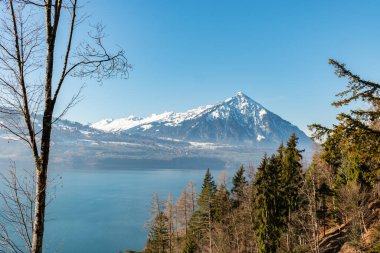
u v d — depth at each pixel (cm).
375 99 1007
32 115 580
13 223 566
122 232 10750
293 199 4312
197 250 5525
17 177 568
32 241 569
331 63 1039
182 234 7088
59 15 624
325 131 1077
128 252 6159
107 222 12081
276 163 4481
